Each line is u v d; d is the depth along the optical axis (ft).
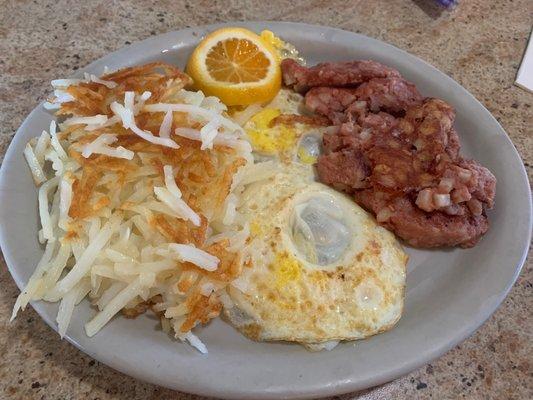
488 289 0.78
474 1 1.34
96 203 0.75
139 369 0.65
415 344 0.71
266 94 1.01
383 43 1.12
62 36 1.15
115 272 0.73
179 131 0.81
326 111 1.00
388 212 0.84
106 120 0.81
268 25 1.13
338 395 0.70
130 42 1.16
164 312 0.73
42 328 0.75
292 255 0.79
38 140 0.86
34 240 0.77
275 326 0.74
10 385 0.69
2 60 1.09
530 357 0.77
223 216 0.79
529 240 0.84
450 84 1.05
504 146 0.95
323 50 1.12
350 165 0.88
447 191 0.82
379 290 0.78
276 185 0.89
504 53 1.22
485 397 0.73
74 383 0.70
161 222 0.74
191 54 1.07
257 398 0.65
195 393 0.65
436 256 0.88
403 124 0.92
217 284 0.73
